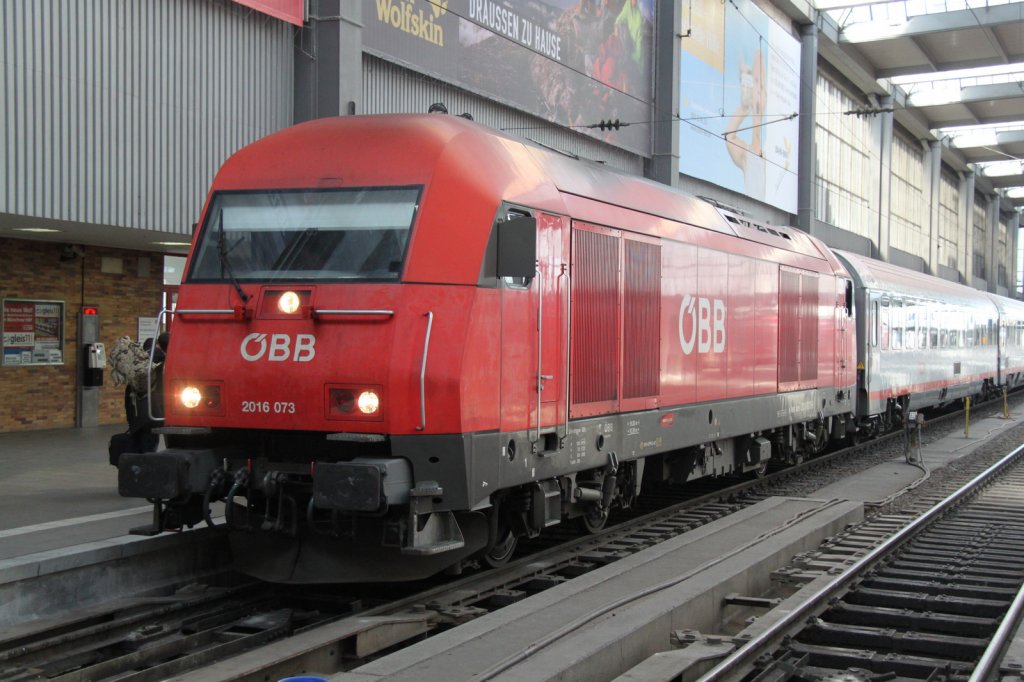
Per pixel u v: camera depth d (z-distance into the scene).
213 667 5.96
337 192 7.59
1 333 14.61
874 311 19.92
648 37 25.34
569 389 8.74
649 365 10.34
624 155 24.95
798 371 15.12
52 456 12.59
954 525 11.98
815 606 7.77
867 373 19.53
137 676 5.93
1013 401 38.47
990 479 15.99
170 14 13.40
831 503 12.18
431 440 7.05
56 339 15.45
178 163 13.63
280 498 7.39
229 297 7.59
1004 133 55.53
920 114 49.75
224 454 7.71
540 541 10.44
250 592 8.01
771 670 6.36
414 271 7.17
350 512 7.32
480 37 18.84
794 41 35.16
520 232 7.39
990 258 74.75
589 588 7.53
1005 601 8.37
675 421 10.97
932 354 24.91
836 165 41.22
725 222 12.77
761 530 10.26
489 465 7.43
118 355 9.86
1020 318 39.34
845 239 42.41
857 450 19.80
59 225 12.80
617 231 9.64
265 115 14.91
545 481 8.55
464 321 7.21
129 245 15.82
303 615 7.44
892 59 40.62
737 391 12.75
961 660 7.07
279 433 7.60
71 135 12.21
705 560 8.67
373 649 6.73
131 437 9.94
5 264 14.62
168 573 7.94
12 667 6.19
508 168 7.96
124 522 8.48
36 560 6.86
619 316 9.69
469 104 18.98
